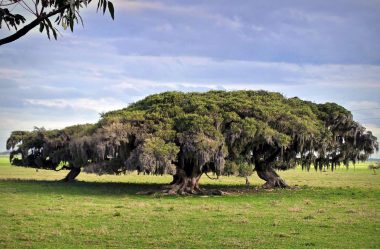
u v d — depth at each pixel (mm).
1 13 9047
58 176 86688
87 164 54688
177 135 43656
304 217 28234
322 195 45406
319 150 52469
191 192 46312
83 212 30266
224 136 45469
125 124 46094
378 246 19812
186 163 47188
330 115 54719
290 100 55500
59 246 19406
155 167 42031
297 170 149750
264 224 25516
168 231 23156
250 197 43438
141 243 20266
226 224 25469
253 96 53562
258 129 45500
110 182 67188
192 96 52094
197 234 22406
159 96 53750
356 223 25844
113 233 22594
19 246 19266
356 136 55000
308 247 19562
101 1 9102
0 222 25875
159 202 37875
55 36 9305
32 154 70062
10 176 83688
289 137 46656
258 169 54906
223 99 50875
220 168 43281
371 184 66812
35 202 36688
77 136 55188
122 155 46625
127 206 33969
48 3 9195
